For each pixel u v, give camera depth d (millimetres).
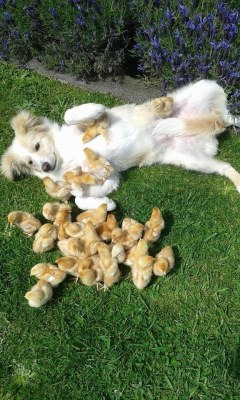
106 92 1419
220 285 1055
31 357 1009
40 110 1418
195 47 1223
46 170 1214
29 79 1492
